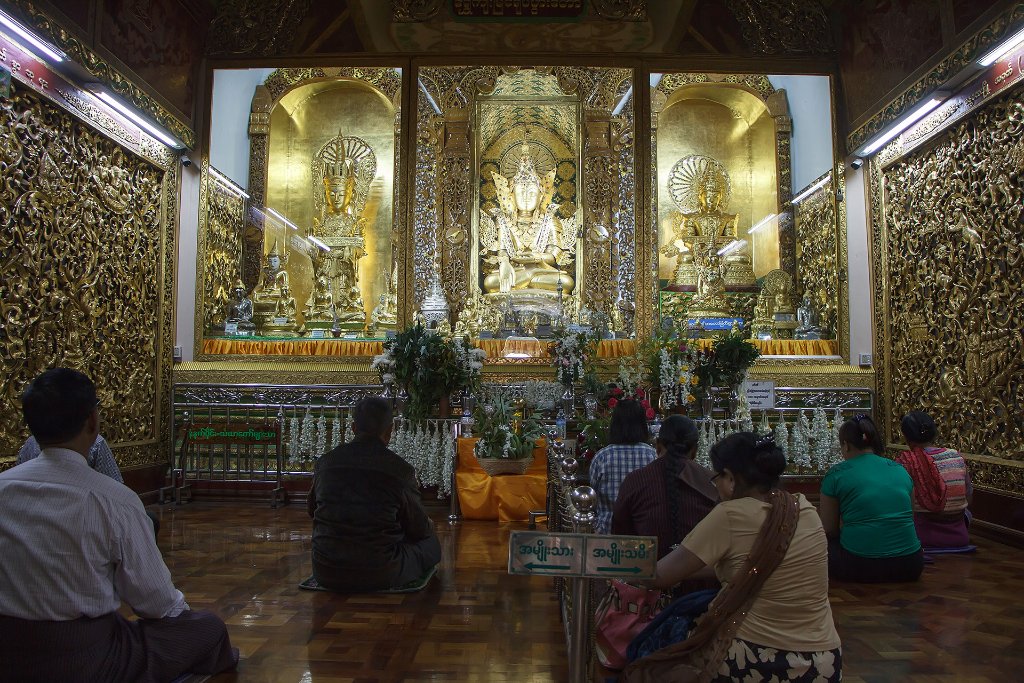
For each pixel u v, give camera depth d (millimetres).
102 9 6320
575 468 3057
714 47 8500
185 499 7270
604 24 8539
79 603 2242
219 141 8664
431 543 4285
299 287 9656
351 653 3010
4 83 5355
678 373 6934
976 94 6066
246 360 8008
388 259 9641
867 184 7984
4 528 2223
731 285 9695
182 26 7840
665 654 2154
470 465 6473
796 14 8508
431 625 3381
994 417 5926
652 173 9438
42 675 2215
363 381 7762
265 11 8500
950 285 6562
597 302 9367
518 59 8523
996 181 5887
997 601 3865
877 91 7512
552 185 10125
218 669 2770
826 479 4348
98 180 6598
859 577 4195
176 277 7879
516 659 2959
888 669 2916
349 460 3896
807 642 2018
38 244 5773
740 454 2227
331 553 3822
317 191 9852
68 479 2287
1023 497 5434
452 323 9141
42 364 5816
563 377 7199
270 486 7281
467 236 9359
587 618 2371
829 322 8633
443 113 9453
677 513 2691
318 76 9453
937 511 4992
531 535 2076
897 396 7488
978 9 5840
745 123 10344
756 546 2045
